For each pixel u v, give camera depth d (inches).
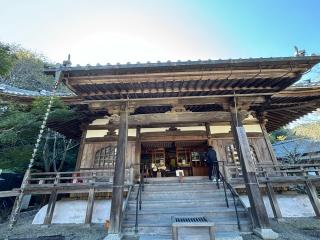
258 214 239.5
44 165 689.0
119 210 244.1
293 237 236.4
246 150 268.2
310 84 372.8
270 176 375.9
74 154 820.0
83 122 466.3
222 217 273.1
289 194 394.0
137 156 437.1
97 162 436.5
